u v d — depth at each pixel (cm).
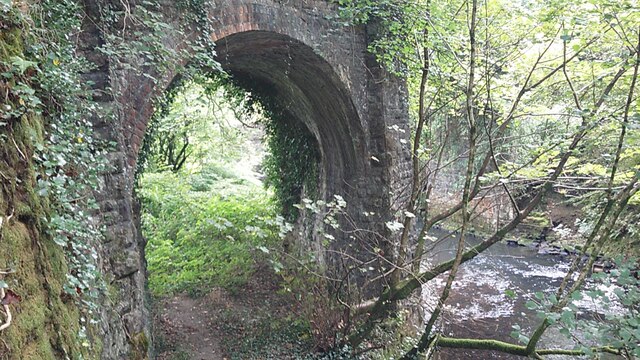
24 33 246
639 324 305
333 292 680
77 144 281
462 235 496
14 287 178
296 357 660
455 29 604
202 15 486
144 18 417
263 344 696
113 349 337
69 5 315
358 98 758
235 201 1185
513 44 569
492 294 986
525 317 873
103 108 361
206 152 1555
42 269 209
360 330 639
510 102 639
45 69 261
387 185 779
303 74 756
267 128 1022
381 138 780
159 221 1189
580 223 816
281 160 1023
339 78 717
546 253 1223
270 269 928
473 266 1168
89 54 373
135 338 385
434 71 673
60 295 224
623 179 507
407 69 766
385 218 779
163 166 1458
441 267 559
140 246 575
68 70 298
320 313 666
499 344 484
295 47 659
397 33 677
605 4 379
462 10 666
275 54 700
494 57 598
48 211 232
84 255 273
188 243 1044
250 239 950
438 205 1419
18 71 212
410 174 844
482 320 861
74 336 224
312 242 933
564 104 566
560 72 578
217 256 966
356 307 659
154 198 1234
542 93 592
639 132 431
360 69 761
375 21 744
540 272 1105
